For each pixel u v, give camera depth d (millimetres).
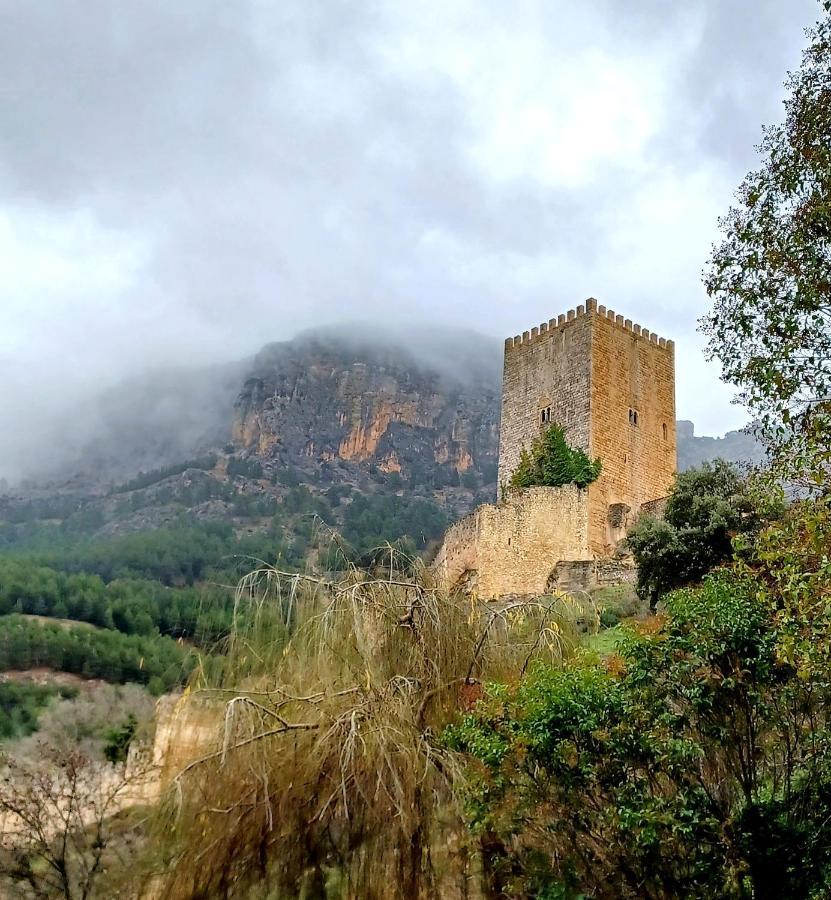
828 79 13320
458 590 14562
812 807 10703
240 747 10812
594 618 16078
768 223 13391
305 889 10422
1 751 14492
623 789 10359
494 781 10625
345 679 11992
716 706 11070
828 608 10062
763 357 13000
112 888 11320
